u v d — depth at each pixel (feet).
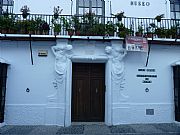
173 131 25.57
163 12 35.37
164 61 31.71
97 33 30.25
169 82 31.48
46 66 30.04
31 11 33.53
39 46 30.19
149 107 30.63
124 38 29.96
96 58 30.19
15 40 29.71
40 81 29.81
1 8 34.27
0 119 27.81
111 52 30.35
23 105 29.19
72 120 30.86
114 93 29.94
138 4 35.22
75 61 30.96
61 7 34.14
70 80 29.89
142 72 31.14
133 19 33.55
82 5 35.01
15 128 26.96
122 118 29.78
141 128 27.20
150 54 31.50
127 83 30.66
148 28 32.01
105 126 28.48
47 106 29.30
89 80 31.71
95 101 31.42
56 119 29.07
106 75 30.83
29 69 29.89
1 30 29.27
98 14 34.99
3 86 28.66
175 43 31.14
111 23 30.86
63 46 29.76
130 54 31.12
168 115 30.78
